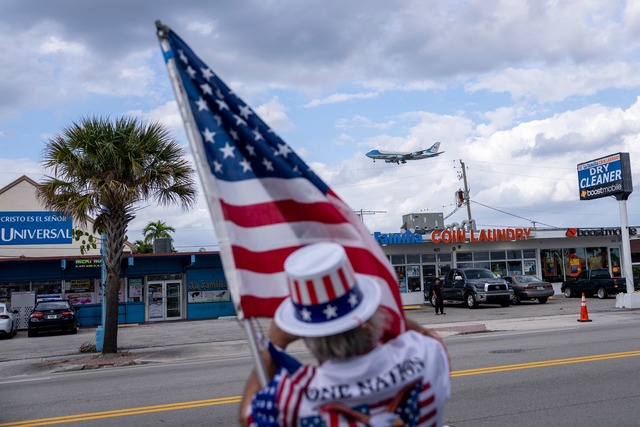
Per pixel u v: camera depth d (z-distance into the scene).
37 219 33.66
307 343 1.97
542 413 7.54
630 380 9.32
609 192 28.77
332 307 1.91
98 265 32.78
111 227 17.30
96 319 32.31
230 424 7.72
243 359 15.31
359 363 1.91
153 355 17.22
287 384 1.93
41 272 33.03
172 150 17.28
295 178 2.75
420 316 28.45
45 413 8.96
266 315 2.60
